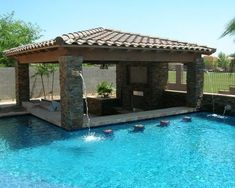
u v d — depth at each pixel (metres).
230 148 12.28
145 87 20.80
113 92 27.28
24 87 21.84
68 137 13.88
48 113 17.86
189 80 19.53
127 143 12.96
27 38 36.22
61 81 14.52
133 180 9.16
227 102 18.19
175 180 9.15
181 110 18.62
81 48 14.05
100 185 8.80
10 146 12.57
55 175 9.55
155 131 14.91
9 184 8.85
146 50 16.08
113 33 17.98
